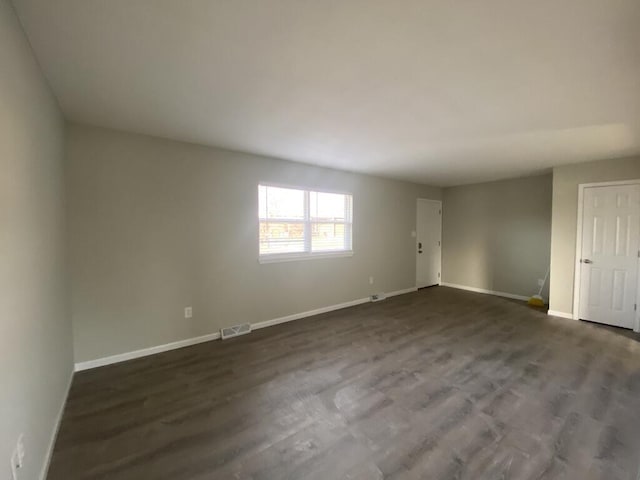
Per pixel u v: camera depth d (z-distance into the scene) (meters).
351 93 2.17
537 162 4.25
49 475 1.63
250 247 3.89
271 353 3.19
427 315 4.54
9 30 1.29
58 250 2.28
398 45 1.61
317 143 3.38
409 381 2.61
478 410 2.20
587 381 2.60
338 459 1.74
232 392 2.44
